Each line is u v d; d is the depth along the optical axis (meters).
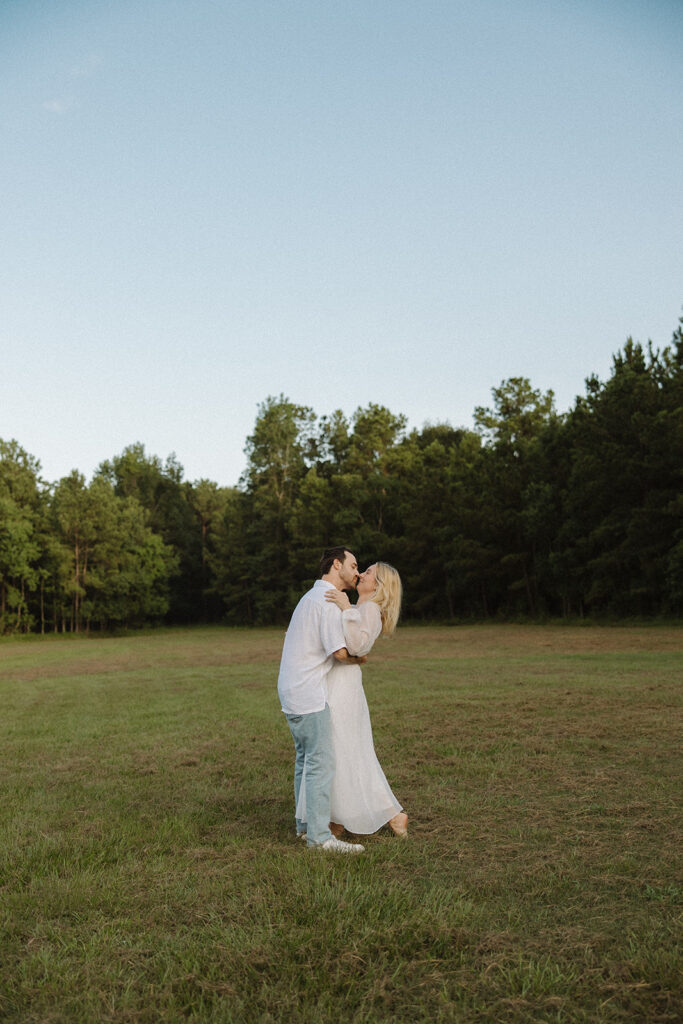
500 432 52.84
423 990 2.47
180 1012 2.36
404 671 15.14
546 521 39.41
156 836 4.33
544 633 30.80
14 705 12.12
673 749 6.46
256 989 2.49
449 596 48.28
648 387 32.94
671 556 31.19
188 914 3.10
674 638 23.88
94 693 13.75
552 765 6.01
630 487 33.94
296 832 4.45
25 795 5.59
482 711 9.09
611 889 3.31
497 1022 2.25
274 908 3.08
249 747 7.50
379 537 52.59
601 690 10.72
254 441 66.12
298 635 4.27
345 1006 2.38
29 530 59.44
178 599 75.31
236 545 67.00
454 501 48.44
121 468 85.19
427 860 3.77
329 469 67.25
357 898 3.17
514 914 3.04
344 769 4.21
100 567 62.69
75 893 3.34
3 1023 2.30
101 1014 2.33
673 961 2.55
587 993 2.40
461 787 5.38
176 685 14.70
